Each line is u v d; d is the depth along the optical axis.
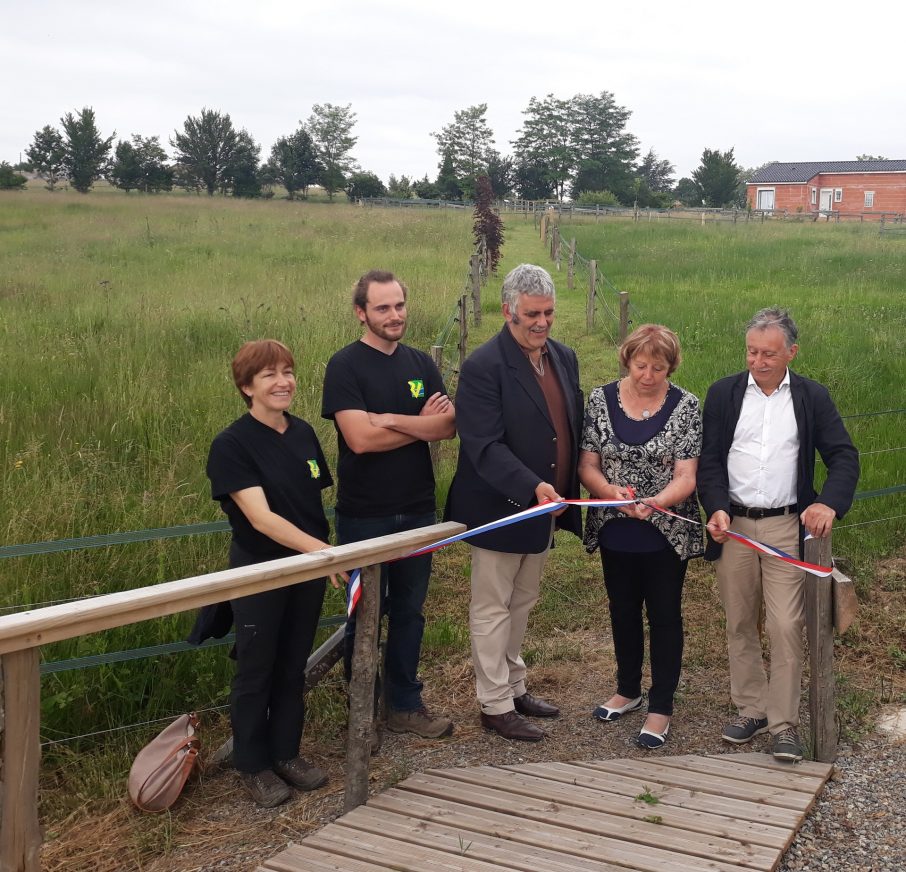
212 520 5.72
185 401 8.00
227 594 2.97
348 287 15.01
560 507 3.74
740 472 3.91
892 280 18.16
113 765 4.06
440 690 4.70
